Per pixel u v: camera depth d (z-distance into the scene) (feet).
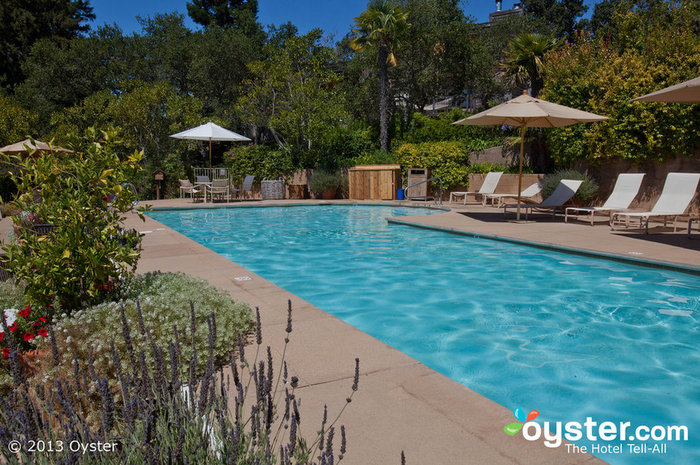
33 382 8.50
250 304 15.16
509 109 33.96
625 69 41.09
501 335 14.62
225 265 21.43
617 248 25.34
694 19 47.16
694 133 36.83
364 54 81.25
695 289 19.01
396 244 31.07
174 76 87.66
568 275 21.76
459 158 60.39
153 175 67.72
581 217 41.19
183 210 53.11
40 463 4.86
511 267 23.66
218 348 10.32
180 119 71.92
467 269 23.53
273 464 5.50
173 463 4.86
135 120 68.74
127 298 12.90
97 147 12.63
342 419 8.07
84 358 9.20
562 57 48.67
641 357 12.76
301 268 24.64
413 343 14.11
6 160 12.10
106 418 5.34
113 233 12.78
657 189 40.73
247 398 8.77
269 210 54.19
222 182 60.64
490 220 38.75
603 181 45.83
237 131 84.53
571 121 36.70
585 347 13.53
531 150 56.85
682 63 37.35
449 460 6.88
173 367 5.97
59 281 11.60
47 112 86.22
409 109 85.10
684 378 11.48
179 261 22.34
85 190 12.61
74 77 89.66
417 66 81.66
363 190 63.77
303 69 68.03
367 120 85.76
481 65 80.38
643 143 40.37
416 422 8.00
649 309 16.76
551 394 10.75
